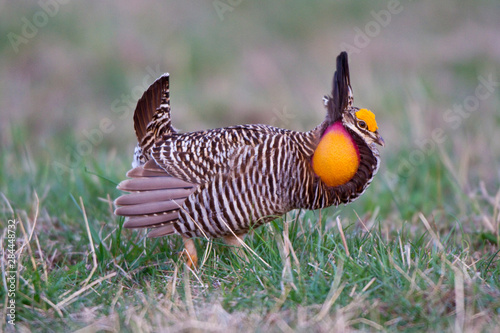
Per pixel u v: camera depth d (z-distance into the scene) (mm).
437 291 8102
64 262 10422
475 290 8055
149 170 9828
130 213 9633
